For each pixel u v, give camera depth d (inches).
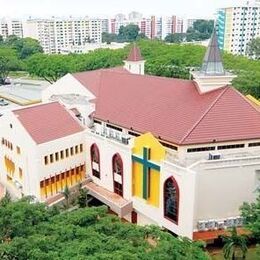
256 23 6279.5
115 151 1579.7
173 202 1366.9
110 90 1952.5
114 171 1620.3
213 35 1585.9
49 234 881.5
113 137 1662.2
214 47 1578.5
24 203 987.9
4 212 928.3
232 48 6368.1
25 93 4323.3
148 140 1432.1
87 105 1899.6
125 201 1558.8
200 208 1330.0
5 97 4077.3
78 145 1758.1
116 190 1635.1
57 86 2272.4
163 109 1604.3
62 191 1678.2
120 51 4503.0
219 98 1507.1
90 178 1785.2
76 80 2134.6
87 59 4338.1
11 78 5447.8
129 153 1498.5
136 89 1824.6
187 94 1606.8
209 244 1344.7
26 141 1631.4
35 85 4879.4
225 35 6368.1
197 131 1407.5
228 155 1416.1
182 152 1387.8
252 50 5492.1
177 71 3959.2
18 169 1764.3
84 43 7480.3
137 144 1482.5
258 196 1314.0
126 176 1547.7
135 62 2861.7
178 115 1528.1
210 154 1384.1
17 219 910.4
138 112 1680.6
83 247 773.9
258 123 1483.8
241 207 1248.2
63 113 1797.5
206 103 1508.4
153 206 1469.0
